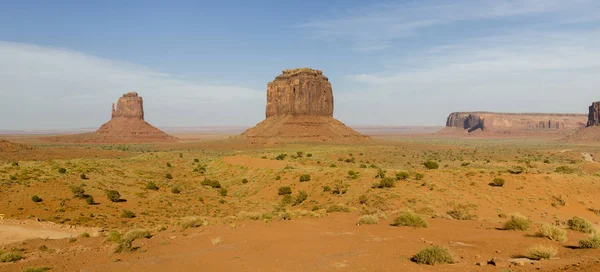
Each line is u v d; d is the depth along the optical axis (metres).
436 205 38.19
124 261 16.73
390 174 53.94
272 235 21.33
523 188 42.91
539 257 13.88
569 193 41.47
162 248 19.25
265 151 153.38
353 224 24.88
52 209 41.41
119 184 58.81
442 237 19.34
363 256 15.59
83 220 38.44
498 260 13.35
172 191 59.94
